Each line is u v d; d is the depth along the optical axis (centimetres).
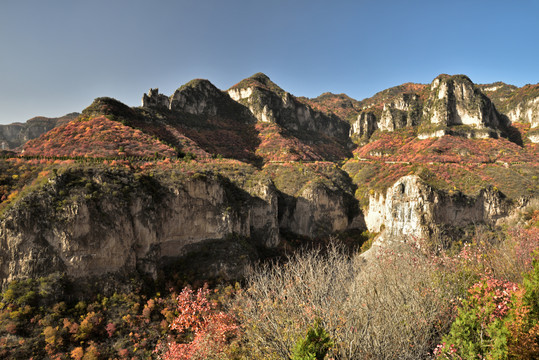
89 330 2769
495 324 957
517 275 1549
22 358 2489
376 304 1284
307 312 1259
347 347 1050
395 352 1054
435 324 1216
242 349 1512
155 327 3005
